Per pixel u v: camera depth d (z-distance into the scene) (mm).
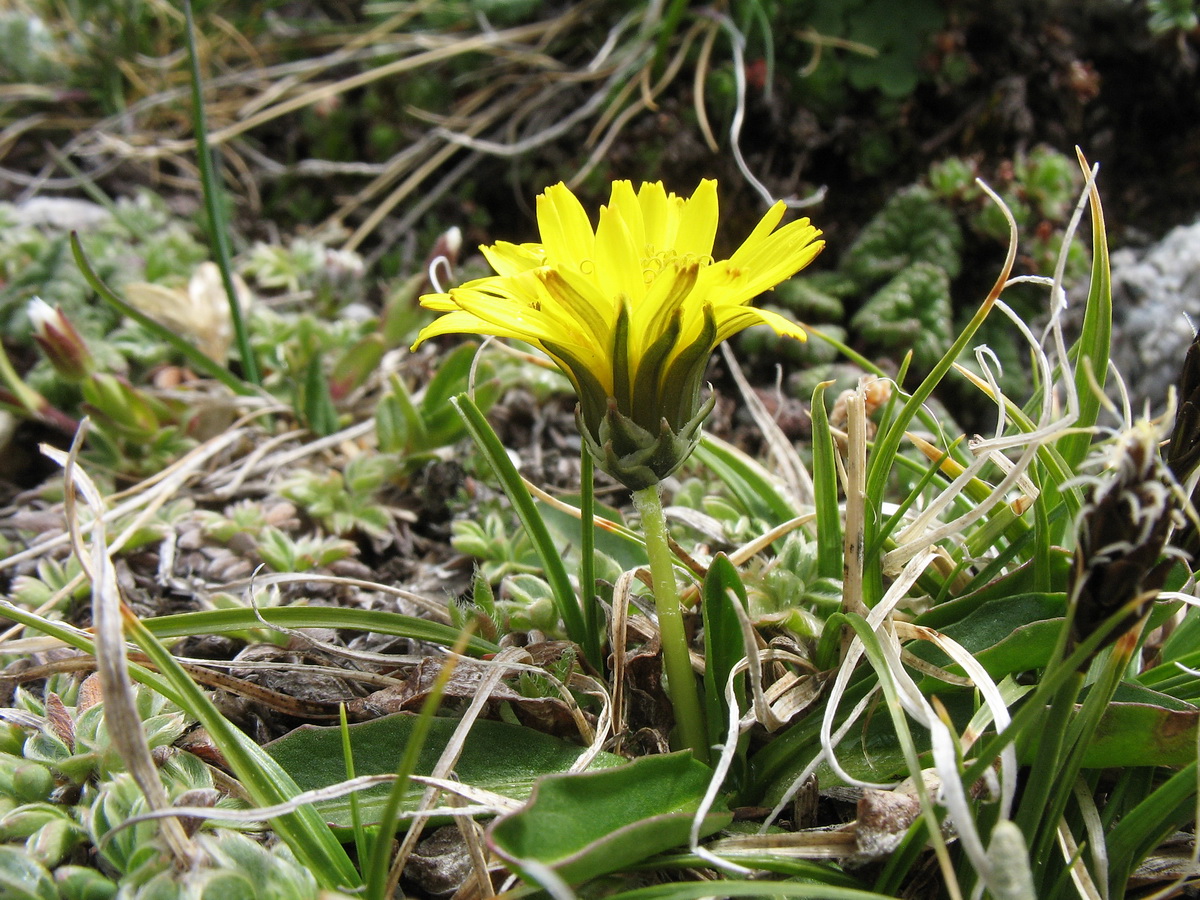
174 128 251
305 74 251
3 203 214
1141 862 85
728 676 97
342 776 91
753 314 81
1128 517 65
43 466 167
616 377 82
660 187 87
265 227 237
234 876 76
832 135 207
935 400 184
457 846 90
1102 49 211
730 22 203
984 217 186
